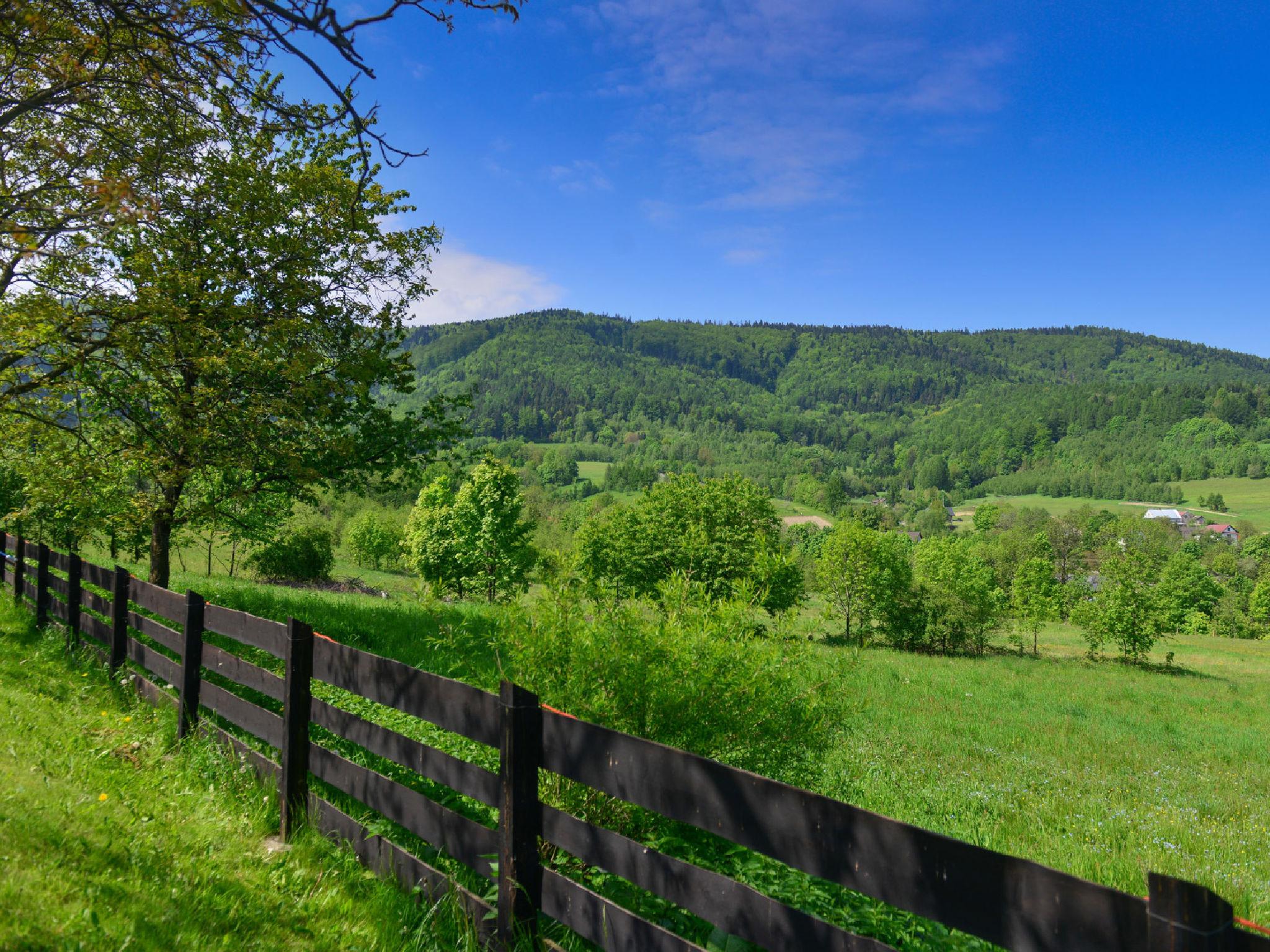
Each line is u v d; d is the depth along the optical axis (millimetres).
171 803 4281
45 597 9094
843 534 43312
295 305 12781
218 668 5156
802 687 5070
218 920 2988
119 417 13203
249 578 36094
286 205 13062
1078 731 18375
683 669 4578
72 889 2924
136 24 4641
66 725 5461
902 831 1979
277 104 5414
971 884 1835
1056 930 1678
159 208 5203
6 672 6699
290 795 4098
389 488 15727
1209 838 8648
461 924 3102
